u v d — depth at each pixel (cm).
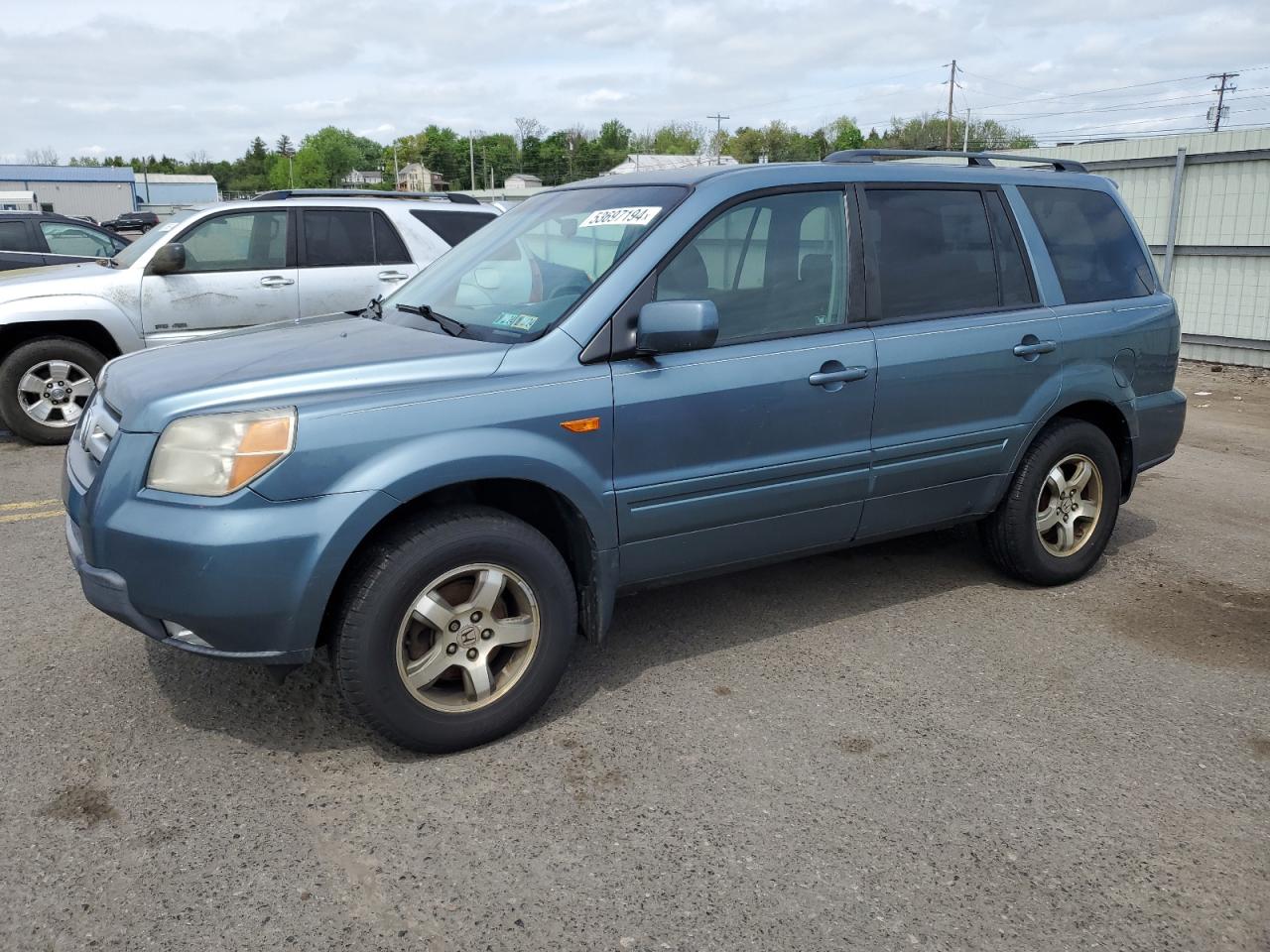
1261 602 466
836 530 405
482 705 327
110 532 295
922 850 280
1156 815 297
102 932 244
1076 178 480
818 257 388
